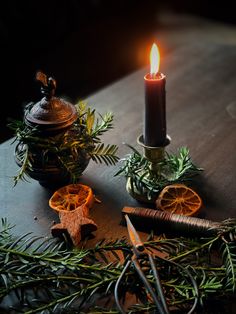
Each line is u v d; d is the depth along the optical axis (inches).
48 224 18.0
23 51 51.9
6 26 50.6
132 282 14.4
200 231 16.3
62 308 13.8
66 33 56.6
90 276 14.4
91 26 59.2
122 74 52.2
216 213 18.2
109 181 20.2
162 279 14.4
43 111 17.6
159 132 17.4
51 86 17.5
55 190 19.8
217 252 16.1
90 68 52.7
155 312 13.6
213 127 24.3
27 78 49.9
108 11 61.9
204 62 32.6
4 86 49.1
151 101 16.8
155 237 17.0
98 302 14.4
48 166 18.2
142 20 63.1
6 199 19.4
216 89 28.6
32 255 15.0
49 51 53.6
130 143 23.0
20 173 17.5
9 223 17.8
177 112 26.1
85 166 18.8
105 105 27.1
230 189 19.6
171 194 18.1
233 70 31.2
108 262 15.7
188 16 71.8
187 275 14.2
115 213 18.4
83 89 49.7
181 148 20.9
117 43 57.5
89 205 18.3
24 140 17.4
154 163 18.4
